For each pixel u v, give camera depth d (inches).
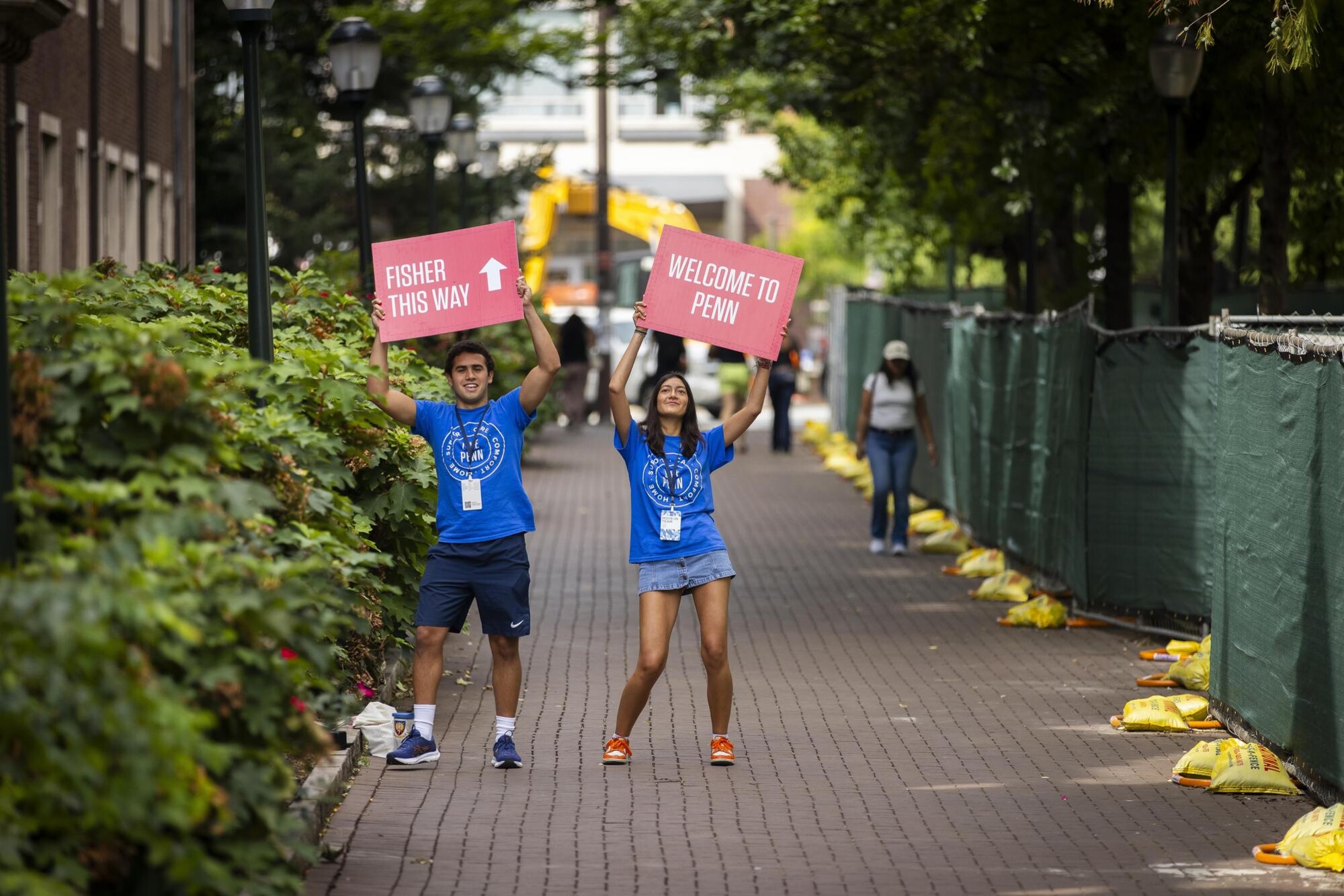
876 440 1370.6
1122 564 983.0
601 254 3334.2
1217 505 765.9
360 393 644.1
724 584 658.2
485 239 657.6
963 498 1446.9
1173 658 898.1
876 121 1626.5
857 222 2226.9
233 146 2474.2
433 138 1685.5
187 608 386.0
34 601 348.5
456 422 645.3
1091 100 1267.2
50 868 372.5
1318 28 768.3
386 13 1897.1
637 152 5748.0
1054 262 1931.6
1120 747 701.3
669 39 1582.2
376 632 719.7
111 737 354.0
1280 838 563.5
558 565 1274.6
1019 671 872.9
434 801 597.6
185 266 956.0
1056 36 1256.2
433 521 754.8
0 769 355.9
